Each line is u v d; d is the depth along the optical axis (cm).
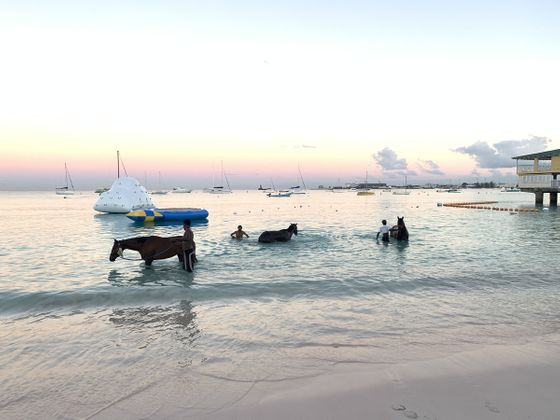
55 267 1316
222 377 529
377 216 3988
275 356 598
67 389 504
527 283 1067
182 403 461
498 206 5594
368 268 1263
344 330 712
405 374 527
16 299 912
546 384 495
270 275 1157
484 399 455
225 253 1555
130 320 773
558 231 2420
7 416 442
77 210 5778
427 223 3058
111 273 1206
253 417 424
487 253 1564
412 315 799
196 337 680
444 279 1104
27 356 607
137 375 540
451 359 579
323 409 437
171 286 1019
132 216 3234
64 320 777
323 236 2122
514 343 649
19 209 6106
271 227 2794
